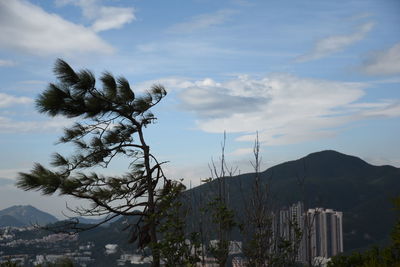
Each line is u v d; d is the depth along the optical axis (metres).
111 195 11.01
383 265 7.77
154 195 11.28
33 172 10.35
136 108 11.92
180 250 8.23
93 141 11.70
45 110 10.98
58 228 10.64
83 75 11.08
